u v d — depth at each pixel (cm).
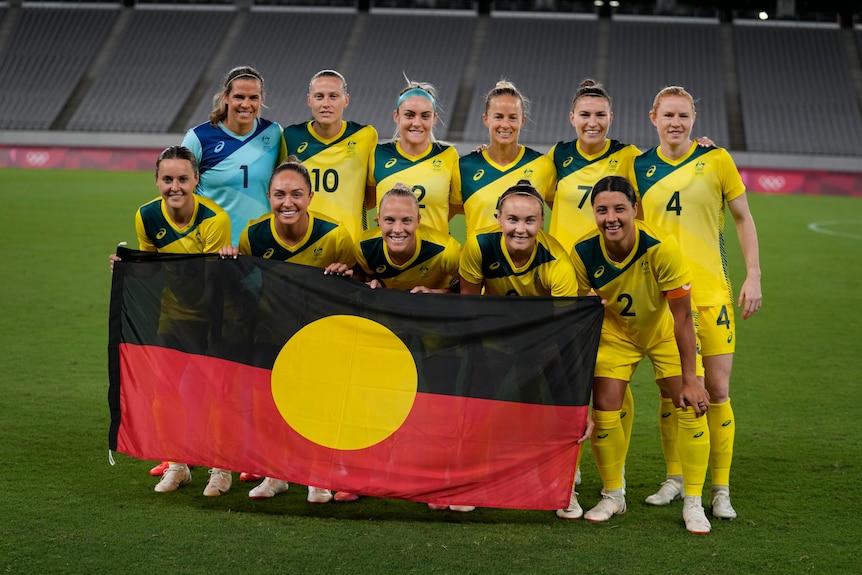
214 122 533
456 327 420
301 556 374
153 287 450
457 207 528
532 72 3225
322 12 3519
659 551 387
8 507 420
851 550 390
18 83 3200
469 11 3506
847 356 772
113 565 361
